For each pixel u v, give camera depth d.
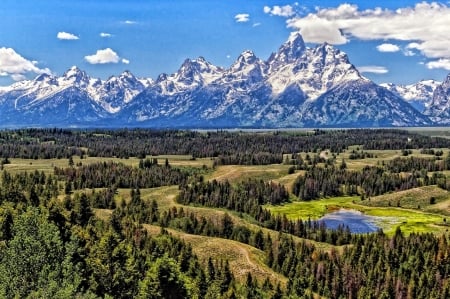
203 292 146.50
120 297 121.25
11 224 135.38
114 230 173.25
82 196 192.75
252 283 158.75
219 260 185.00
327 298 179.12
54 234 117.62
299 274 185.00
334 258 198.62
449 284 179.12
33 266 104.56
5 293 94.00
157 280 122.12
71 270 106.50
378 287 181.00
